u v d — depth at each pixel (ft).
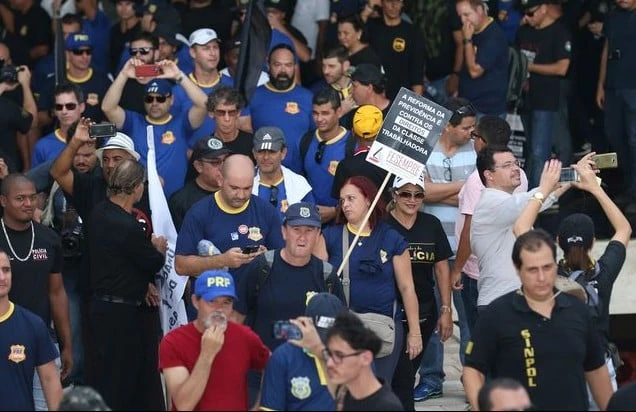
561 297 82.28
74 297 109.91
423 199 107.45
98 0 152.76
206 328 81.82
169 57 134.41
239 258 94.58
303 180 109.60
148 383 102.47
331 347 75.82
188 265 96.48
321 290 91.09
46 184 113.09
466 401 110.73
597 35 142.92
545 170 91.86
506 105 136.15
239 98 115.24
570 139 143.13
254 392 88.63
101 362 100.37
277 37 139.85
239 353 83.25
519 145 136.98
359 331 75.61
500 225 94.27
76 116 120.37
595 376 84.02
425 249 102.63
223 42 145.28
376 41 139.74
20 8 149.28
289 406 81.41
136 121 121.08
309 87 145.38
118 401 100.83
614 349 93.35
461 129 112.47
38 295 101.86
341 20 135.33
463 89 135.64
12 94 130.82
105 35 151.43
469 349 82.94
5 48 134.92
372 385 77.00
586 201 125.90
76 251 107.86
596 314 88.69
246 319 91.86
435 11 144.97
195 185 106.63
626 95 130.41
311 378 81.10
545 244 80.53
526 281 80.84
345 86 127.95
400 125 98.78
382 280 96.17
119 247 99.60
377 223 97.04
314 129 121.70
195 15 145.48
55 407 93.91
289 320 84.48
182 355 82.79
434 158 113.19
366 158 98.89
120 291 100.17
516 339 81.61
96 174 109.60
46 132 141.59
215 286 82.28
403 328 98.89
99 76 135.64
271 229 98.48
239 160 96.84
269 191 108.47
